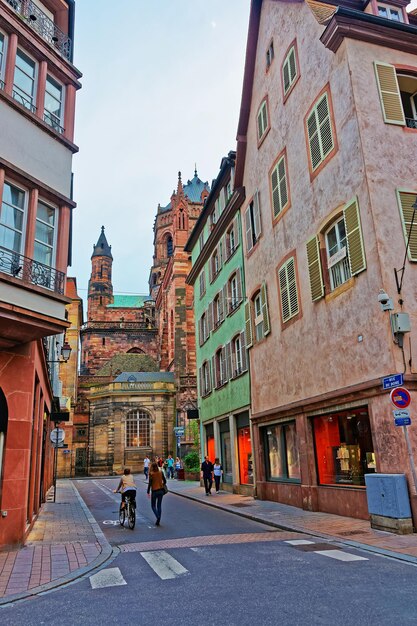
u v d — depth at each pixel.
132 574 8.20
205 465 23.25
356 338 12.78
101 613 6.15
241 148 22.69
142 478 42.28
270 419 18.50
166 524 14.33
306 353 15.64
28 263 11.36
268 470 19.33
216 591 6.86
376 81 13.42
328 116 14.47
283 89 18.16
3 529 10.48
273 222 18.83
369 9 15.21
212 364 27.88
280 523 12.98
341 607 5.86
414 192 12.68
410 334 11.45
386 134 13.00
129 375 60.53
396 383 10.85
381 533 10.64
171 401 56.56
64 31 15.27
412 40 14.02
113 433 54.72
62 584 7.78
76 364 56.84
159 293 77.19
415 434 10.78
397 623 5.23
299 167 16.55
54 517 16.41
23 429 11.30
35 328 11.05
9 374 11.30
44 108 13.12
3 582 7.89
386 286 11.66
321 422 15.11
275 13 19.14
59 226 12.73
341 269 13.97
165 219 91.06
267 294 19.23
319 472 15.16
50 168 12.65
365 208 12.43
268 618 5.60
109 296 90.31
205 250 29.11
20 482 11.00
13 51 12.15
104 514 17.62
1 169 11.15
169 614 5.95
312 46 15.81
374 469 12.34
